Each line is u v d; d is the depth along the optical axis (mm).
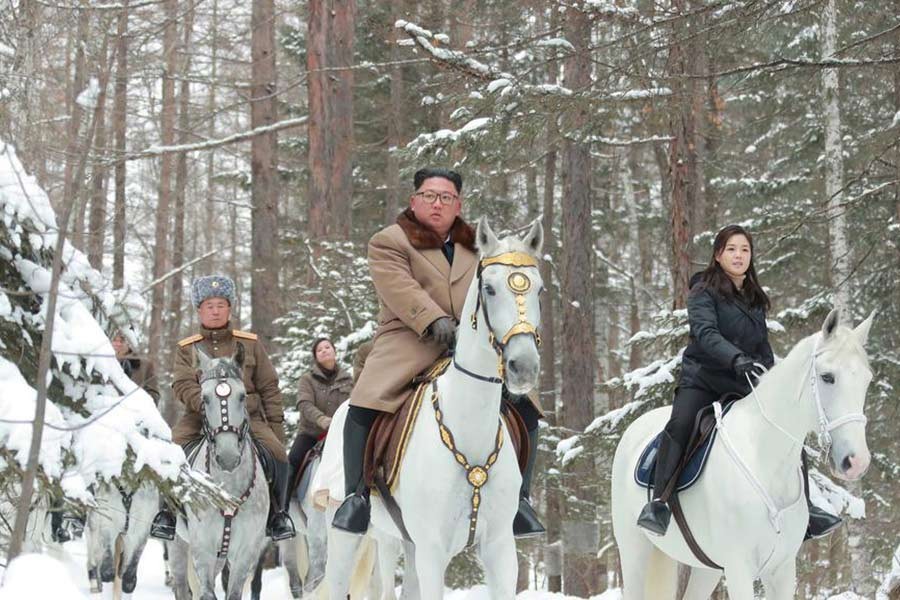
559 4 9852
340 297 16750
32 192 5832
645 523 6305
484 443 5574
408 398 6062
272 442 9414
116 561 10883
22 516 4395
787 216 16344
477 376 5457
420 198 6281
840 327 5684
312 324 16828
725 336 6469
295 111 28188
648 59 9492
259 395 9609
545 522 24078
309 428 10906
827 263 16078
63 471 5438
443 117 25000
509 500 5695
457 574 15703
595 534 16078
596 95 9539
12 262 5777
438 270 6199
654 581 7059
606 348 30938
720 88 19641
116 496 9953
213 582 8461
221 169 31969
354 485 6215
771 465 5914
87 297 5910
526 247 5277
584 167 16453
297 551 11039
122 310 6125
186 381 9188
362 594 8133
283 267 27281
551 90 9648
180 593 9562
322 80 18891
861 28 14422
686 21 9195
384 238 6188
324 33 19016
